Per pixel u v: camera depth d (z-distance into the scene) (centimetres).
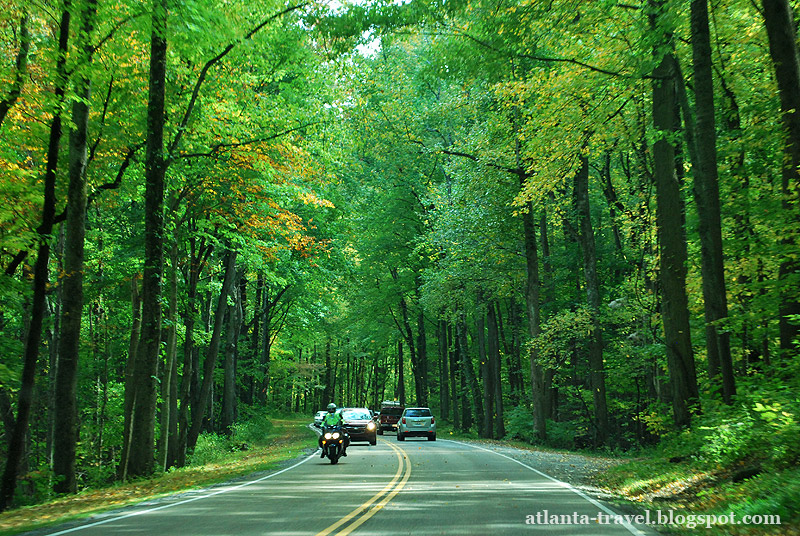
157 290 1867
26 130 1706
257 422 4647
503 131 3008
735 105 1984
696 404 1698
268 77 2231
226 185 2300
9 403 2233
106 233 2594
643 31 1573
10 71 1510
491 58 1855
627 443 3278
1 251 1709
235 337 4062
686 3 1575
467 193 3362
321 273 3650
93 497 1393
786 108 1372
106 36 1631
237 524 884
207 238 2547
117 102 1875
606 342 3322
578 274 3584
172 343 2231
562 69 2066
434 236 3725
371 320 5566
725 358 1512
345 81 2450
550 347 2888
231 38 1712
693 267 2050
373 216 4703
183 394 2583
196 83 1945
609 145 2294
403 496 1186
